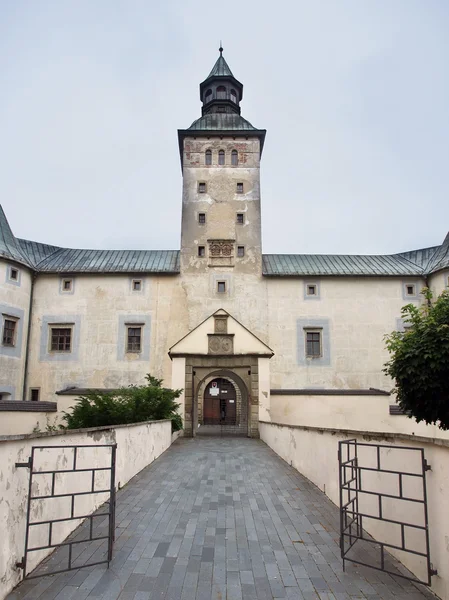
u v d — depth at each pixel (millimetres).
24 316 30250
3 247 29203
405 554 6000
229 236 33094
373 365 30953
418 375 11508
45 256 33469
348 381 30688
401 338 12594
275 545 6777
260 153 36438
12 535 5297
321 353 31078
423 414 12055
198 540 6957
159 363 30484
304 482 11492
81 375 30297
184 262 32312
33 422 24188
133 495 9938
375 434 7172
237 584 5422
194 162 34781
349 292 31938
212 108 37938
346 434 8547
